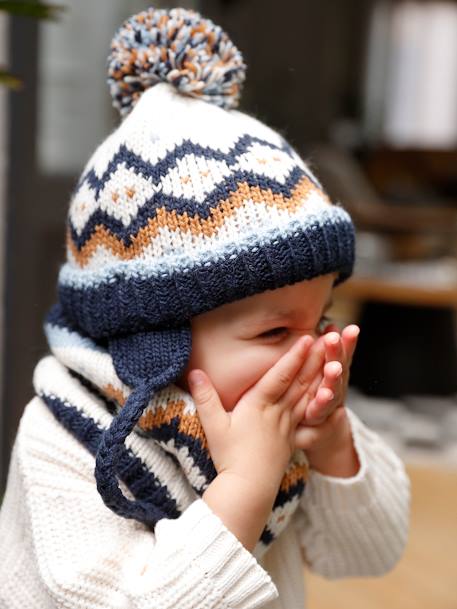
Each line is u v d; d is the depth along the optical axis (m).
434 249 3.32
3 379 1.57
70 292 0.71
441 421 2.67
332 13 5.85
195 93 0.72
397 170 5.20
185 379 0.68
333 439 0.73
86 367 0.68
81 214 0.71
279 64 5.74
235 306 0.66
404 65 6.19
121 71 0.74
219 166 0.66
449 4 6.09
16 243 1.57
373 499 0.78
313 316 0.69
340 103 6.05
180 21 0.73
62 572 0.61
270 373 0.67
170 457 0.68
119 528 0.65
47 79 1.67
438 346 2.88
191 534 0.60
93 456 0.67
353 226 0.72
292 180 0.67
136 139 0.68
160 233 0.65
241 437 0.65
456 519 1.92
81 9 1.79
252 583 0.60
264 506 0.64
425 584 1.60
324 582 1.61
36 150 1.58
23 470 0.67
